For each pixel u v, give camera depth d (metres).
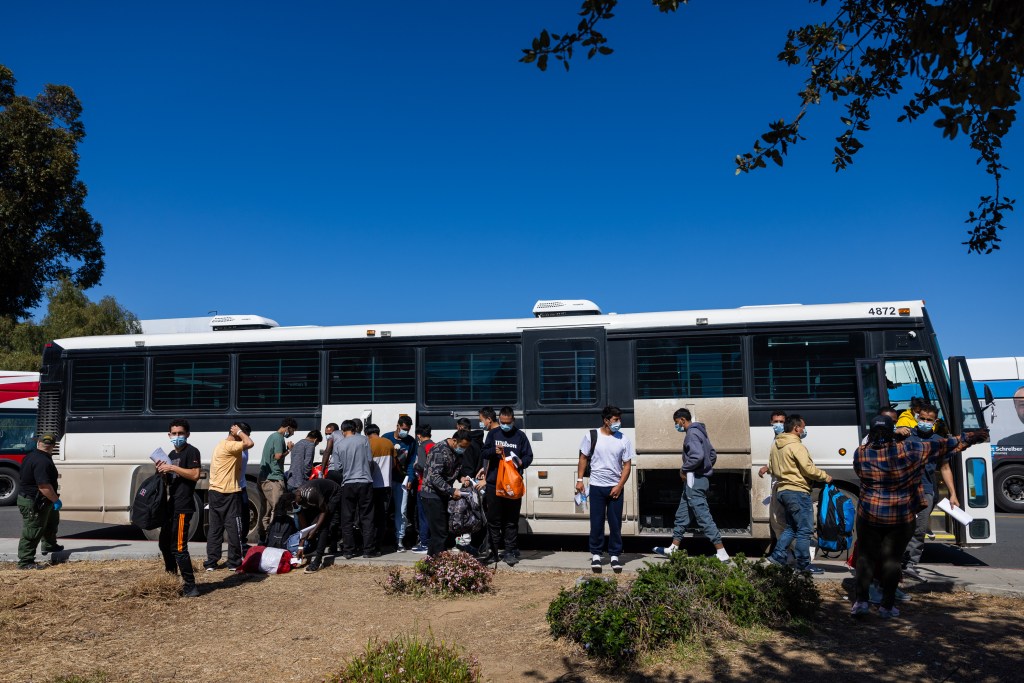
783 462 8.30
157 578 8.67
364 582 8.97
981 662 5.66
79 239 26.16
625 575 9.03
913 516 6.75
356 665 5.64
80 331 33.12
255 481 11.51
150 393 12.05
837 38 5.02
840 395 10.01
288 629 7.18
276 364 11.79
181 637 6.95
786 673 5.52
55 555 10.35
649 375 10.62
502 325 11.22
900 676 5.40
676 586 6.68
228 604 8.09
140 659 6.32
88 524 15.36
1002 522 14.30
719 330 10.49
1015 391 16.14
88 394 12.24
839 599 7.60
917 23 4.11
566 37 4.33
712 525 9.10
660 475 10.91
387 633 6.95
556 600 6.69
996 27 3.83
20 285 25.61
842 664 5.67
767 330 10.36
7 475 18.83
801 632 6.45
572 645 6.23
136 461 11.93
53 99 26.91
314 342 11.73
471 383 11.16
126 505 11.86
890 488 6.73
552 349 10.98
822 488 9.44
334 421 11.44
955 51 4.06
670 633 6.17
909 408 9.93
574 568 9.45
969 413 9.67
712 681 5.42
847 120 5.00
